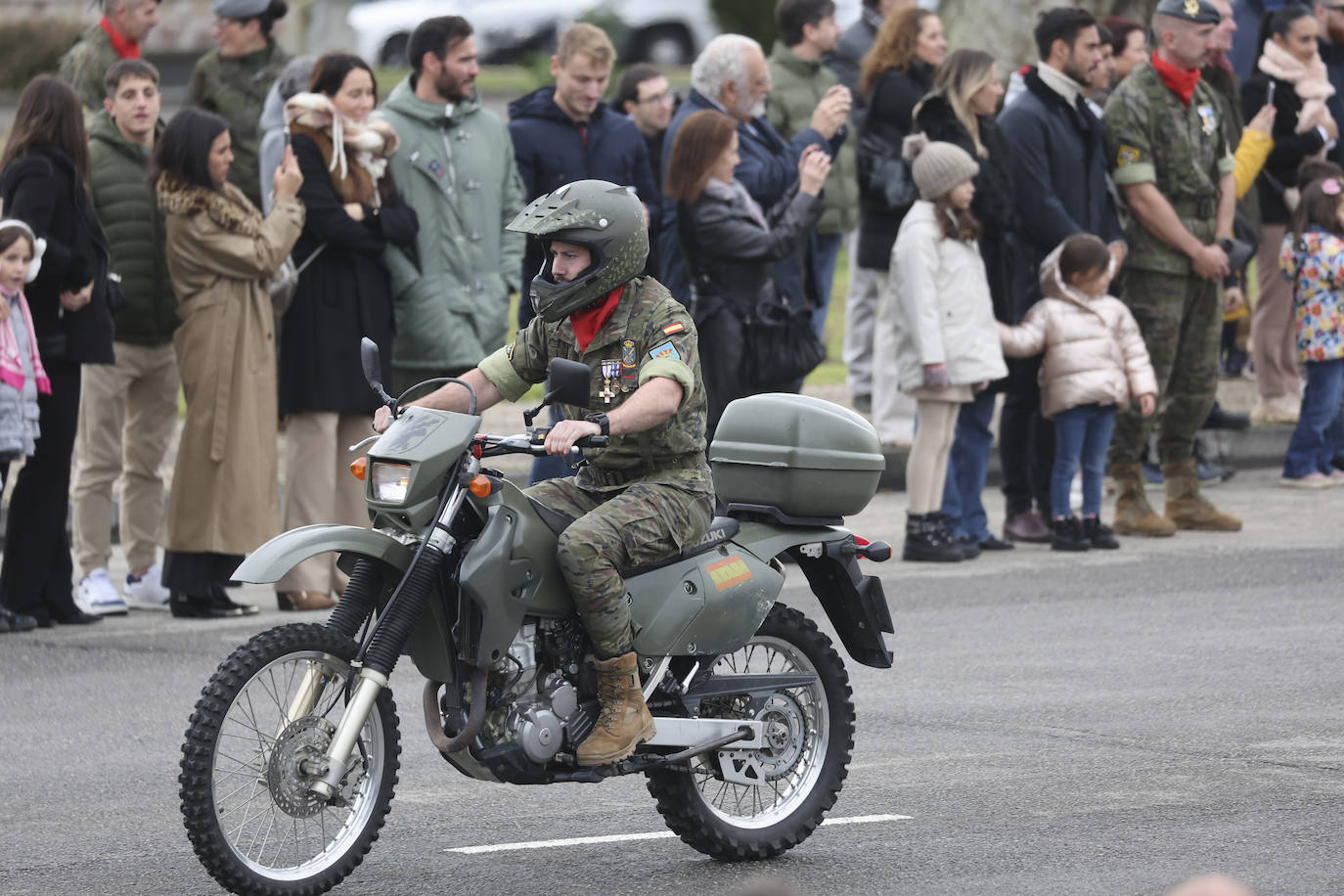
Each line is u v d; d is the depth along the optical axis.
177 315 32.44
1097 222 39.09
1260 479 47.56
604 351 19.02
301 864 18.58
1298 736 23.95
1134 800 21.12
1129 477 40.47
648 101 42.59
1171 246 39.41
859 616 20.48
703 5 105.94
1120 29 45.19
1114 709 25.58
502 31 105.06
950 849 19.53
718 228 33.03
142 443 33.97
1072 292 37.84
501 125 35.16
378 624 17.89
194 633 31.47
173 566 32.38
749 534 20.09
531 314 36.62
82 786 22.44
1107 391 37.53
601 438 17.62
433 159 34.06
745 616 19.64
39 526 31.56
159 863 19.39
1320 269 44.19
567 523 18.66
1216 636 30.42
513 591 18.08
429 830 20.66
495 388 19.67
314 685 18.02
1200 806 20.83
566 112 37.06
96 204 33.00
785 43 45.22
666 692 19.50
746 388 33.47
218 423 31.95
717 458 20.48
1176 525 40.91
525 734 18.06
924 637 30.75
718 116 33.38
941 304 36.09
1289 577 35.44
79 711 26.19
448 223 34.12
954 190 35.69
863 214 43.31
